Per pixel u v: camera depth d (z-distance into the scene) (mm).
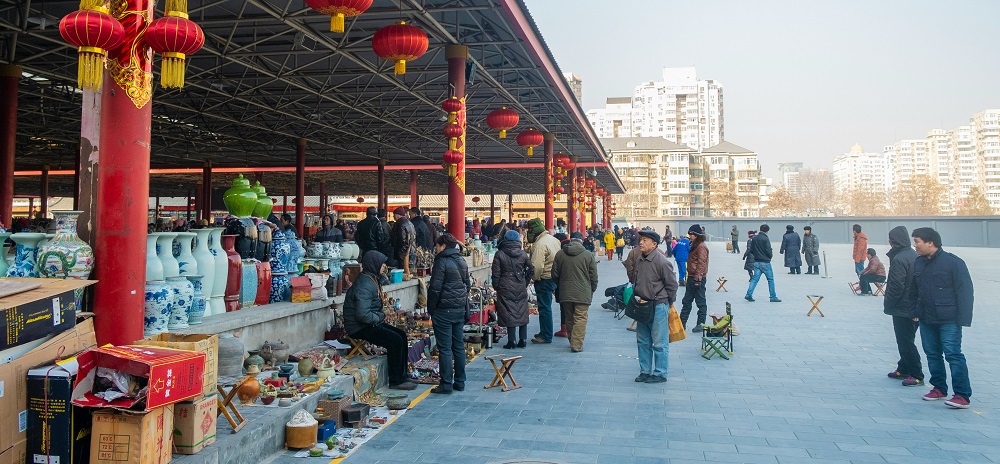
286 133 28672
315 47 16953
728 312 8984
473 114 24078
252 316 6340
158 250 5492
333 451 5113
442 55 17297
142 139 4684
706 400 6652
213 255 6293
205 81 19625
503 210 72750
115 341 4504
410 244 11180
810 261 23031
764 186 119250
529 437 5465
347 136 30266
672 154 96000
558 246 10375
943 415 6023
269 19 13695
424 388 7281
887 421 5855
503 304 9562
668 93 147875
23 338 3738
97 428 3773
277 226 8023
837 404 6449
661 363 7461
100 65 4277
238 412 4844
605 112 150000
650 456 4988
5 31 14773
